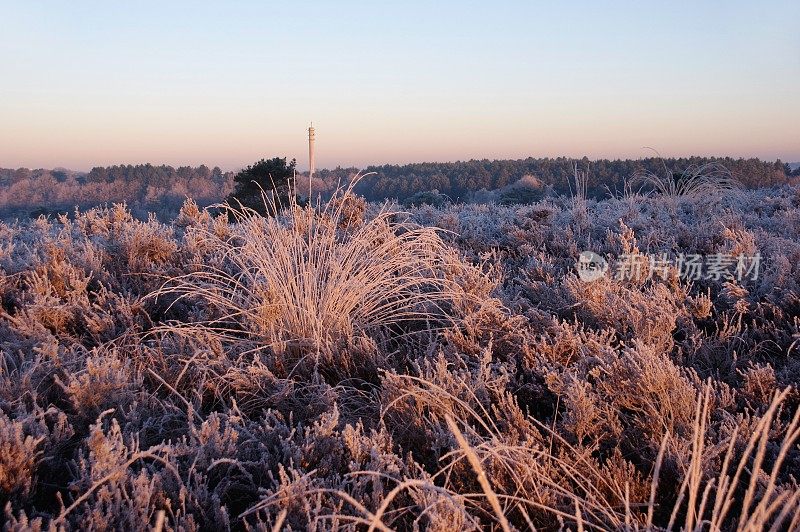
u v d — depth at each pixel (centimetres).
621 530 211
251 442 262
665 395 279
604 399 301
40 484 240
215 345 365
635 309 396
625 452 282
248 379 331
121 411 277
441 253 529
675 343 403
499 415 296
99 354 359
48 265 485
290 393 325
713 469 249
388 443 270
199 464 242
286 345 379
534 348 363
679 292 474
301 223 601
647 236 691
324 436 256
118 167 7694
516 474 239
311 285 423
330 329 389
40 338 364
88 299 451
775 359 376
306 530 202
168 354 369
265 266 443
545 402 324
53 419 275
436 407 288
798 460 249
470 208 1171
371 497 230
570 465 252
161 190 6519
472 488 239
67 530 197
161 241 581
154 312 464
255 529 207
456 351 354
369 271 460
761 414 298
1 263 525
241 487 243
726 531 221
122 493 220
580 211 884
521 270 573
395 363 365
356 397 339
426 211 954
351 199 733
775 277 472
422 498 216
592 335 360
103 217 757
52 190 7119
